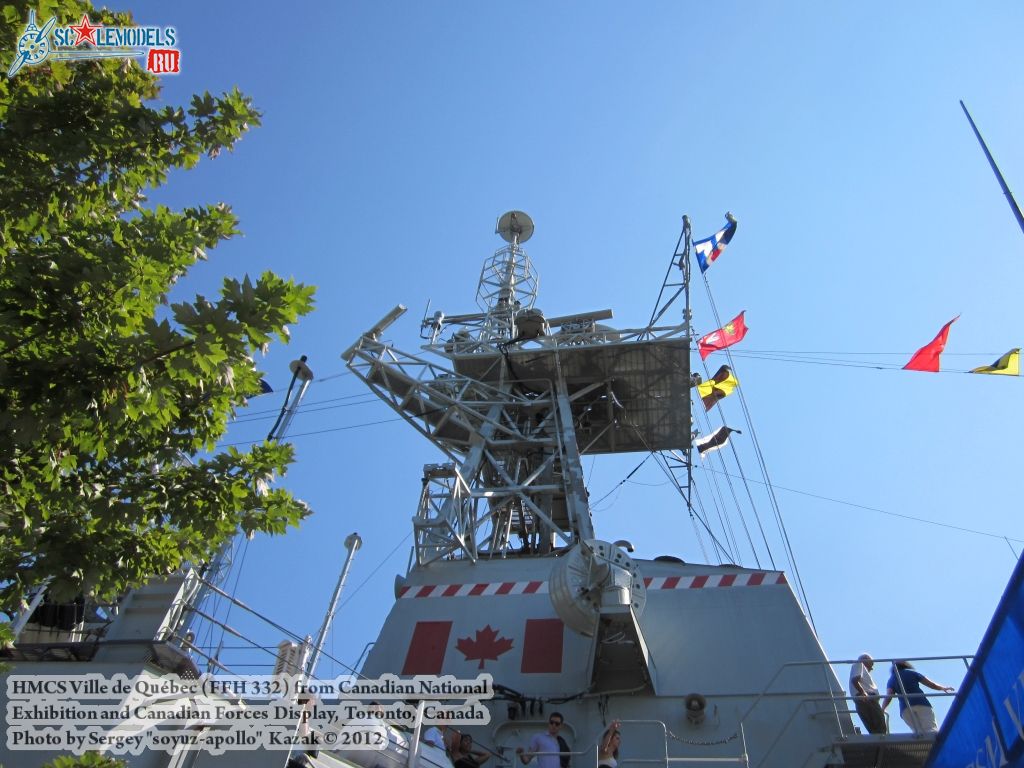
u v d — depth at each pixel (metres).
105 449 9.88
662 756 15.02
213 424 10.57
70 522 10.22
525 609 17.95
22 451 9.60
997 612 9.34
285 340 9.65
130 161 11.06
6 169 10.25
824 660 16.12
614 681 16.19
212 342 9.27
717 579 18.02
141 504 10.11
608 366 25.55
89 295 9.49
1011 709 8.94
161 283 10.50
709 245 26.33
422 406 25.06
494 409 24.95
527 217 33.38
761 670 16.25
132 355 9.21
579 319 27.47
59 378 8.95
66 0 10.69
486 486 24.83
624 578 15.75
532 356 25.42
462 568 19.33
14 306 9.21
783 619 17.09
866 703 14.55
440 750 12.11
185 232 11.05
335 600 15.38
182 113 11.18
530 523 25.50
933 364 20.41
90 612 14.64
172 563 10.56
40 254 9.76
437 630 17.77
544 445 24.48
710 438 25.75
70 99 10.78
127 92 11.34
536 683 16.61
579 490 21.83
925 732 13.18
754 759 14.86
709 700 15.78
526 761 12.87
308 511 10.77
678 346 24.81
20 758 9.12
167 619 11.50
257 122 11.54
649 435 27.11
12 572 9.88
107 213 11.35
